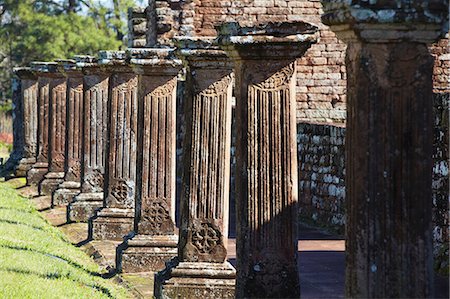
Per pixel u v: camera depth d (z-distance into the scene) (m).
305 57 47.16
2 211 34.84
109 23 86.94
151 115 24.33
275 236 16.89
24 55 85.06
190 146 20.02
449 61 44.31
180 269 20.05
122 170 29.12
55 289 20.16
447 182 23.64
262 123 16.80
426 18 12.20
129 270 23.91
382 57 12.34
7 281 20.42
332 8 12.62
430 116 12.45
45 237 29.30
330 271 23.64
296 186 16.94
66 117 37.81
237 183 17.08
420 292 12.46
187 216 20.14
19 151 52.62
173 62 24.09
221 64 19.72
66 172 37.69
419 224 12.43
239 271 17.08
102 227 28.98
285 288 16.92
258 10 47.53
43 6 84.94
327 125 32.06
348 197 12.67
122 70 28.66
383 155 12.39
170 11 47.28
